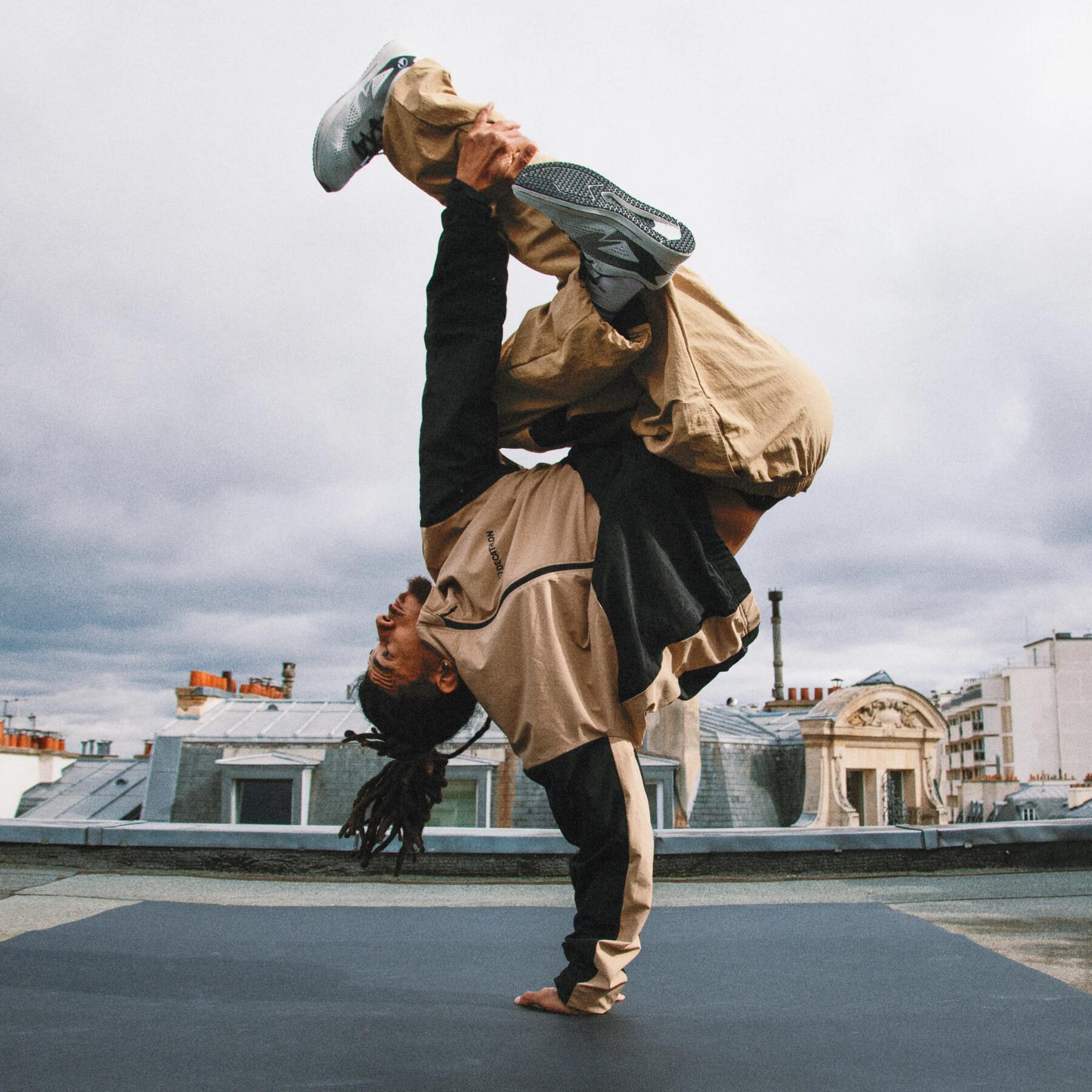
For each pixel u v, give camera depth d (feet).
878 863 16.97
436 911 12.39
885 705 61.67
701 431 6.12
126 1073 5.55
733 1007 7.20
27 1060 5.80
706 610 6.48
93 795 90.38
